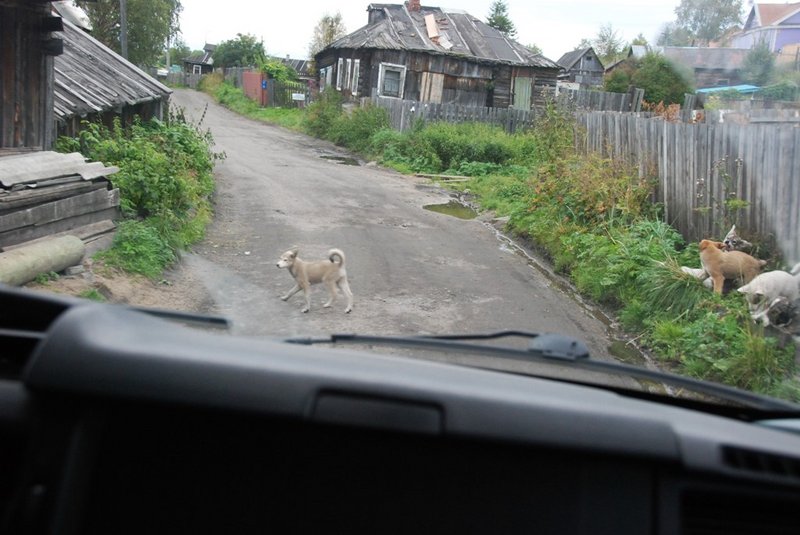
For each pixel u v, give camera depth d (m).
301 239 11.17
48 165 7.90
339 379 1.26
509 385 1.60
